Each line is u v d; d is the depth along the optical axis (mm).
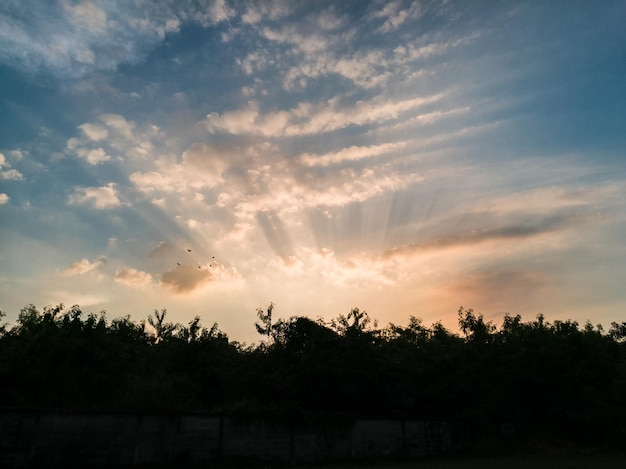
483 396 50250
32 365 32156
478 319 60812
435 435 44469
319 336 43344
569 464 33250
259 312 45750
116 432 29531
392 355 49094
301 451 36156
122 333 42844
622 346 52344
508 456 43312
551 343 48438
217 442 33188
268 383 40312
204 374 44656
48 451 26938
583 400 45969
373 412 43531
